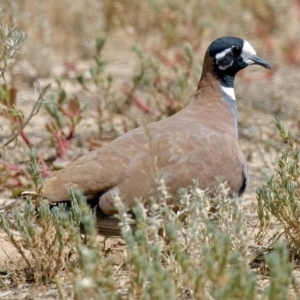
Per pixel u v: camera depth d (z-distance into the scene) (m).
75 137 26.16
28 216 15.69
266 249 17.09
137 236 13.62
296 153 17.30
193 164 17.22
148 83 26.77
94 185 16.50
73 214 15.43
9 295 15.24
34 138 25.97
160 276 12.80
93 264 13.31
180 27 35.94
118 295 13.28
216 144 17.72
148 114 27.17
